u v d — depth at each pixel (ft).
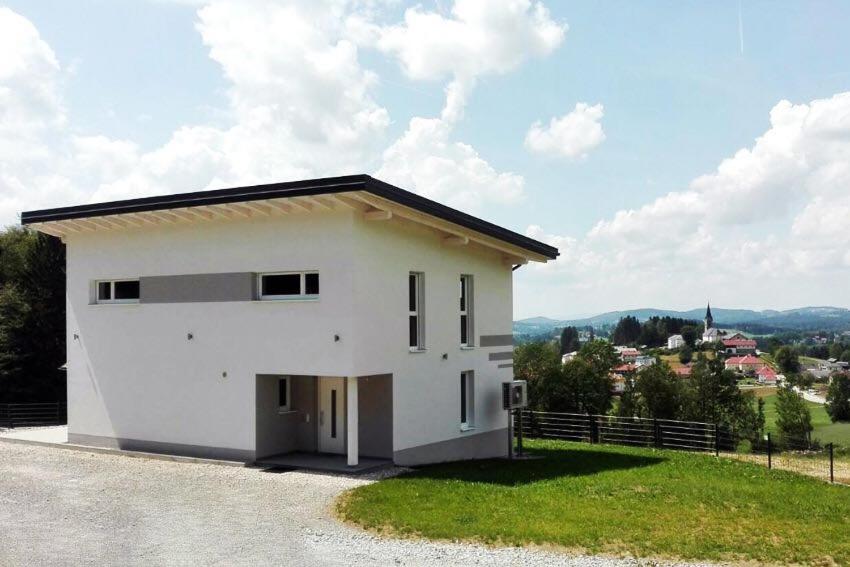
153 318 59.36
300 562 30.37
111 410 61.41
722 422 190.90
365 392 56.65
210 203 52.37
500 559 30.96
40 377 101.24
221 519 37.40
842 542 34.60
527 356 184.14
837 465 73.72
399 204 50.88
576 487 47.73
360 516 37.52
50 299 102.94
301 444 58.95
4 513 38.50
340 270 50.78
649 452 73.20
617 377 192.24
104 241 62.39
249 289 54.65
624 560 31.01
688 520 38.34
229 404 55.36
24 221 61.31
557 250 74.74
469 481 48.91
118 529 35.29
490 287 69.10
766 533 36.01
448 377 61.93
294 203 50.70
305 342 52.06
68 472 50.42
